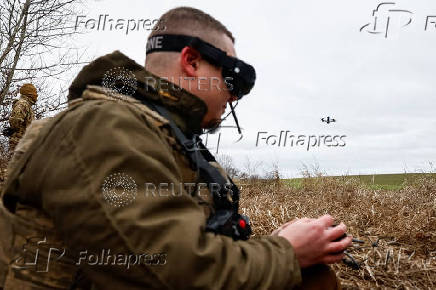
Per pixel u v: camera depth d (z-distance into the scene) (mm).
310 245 932
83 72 975
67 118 815
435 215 3031
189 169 967
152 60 1090
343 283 1808
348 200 4246
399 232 2592
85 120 778
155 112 931
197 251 740
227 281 767
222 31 1149
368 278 1895
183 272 726
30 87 5746
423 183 5023
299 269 870
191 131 1036
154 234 728
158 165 780
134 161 749
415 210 3330
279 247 881
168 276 723
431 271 1939
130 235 714
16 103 5516
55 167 763
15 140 5355
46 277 821
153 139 821
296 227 958
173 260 725
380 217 3037
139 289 730
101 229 715
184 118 1018
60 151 771
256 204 3873
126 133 777
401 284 1778
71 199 728
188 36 1061
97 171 732
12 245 842
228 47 1153
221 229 911
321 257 959
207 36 1088
